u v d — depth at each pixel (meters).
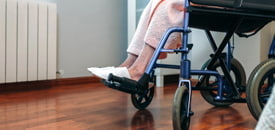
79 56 2.19
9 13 1.72
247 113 1.24
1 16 1.69
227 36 1.05
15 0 1.74
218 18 1.02
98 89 1.91
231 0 0.87
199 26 1.10
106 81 0.95
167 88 2.02
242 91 1.31
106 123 1.04
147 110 1.28
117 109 1.29
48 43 1.92
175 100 0.81
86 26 2.22
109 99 1.54
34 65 1.86
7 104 1.36
